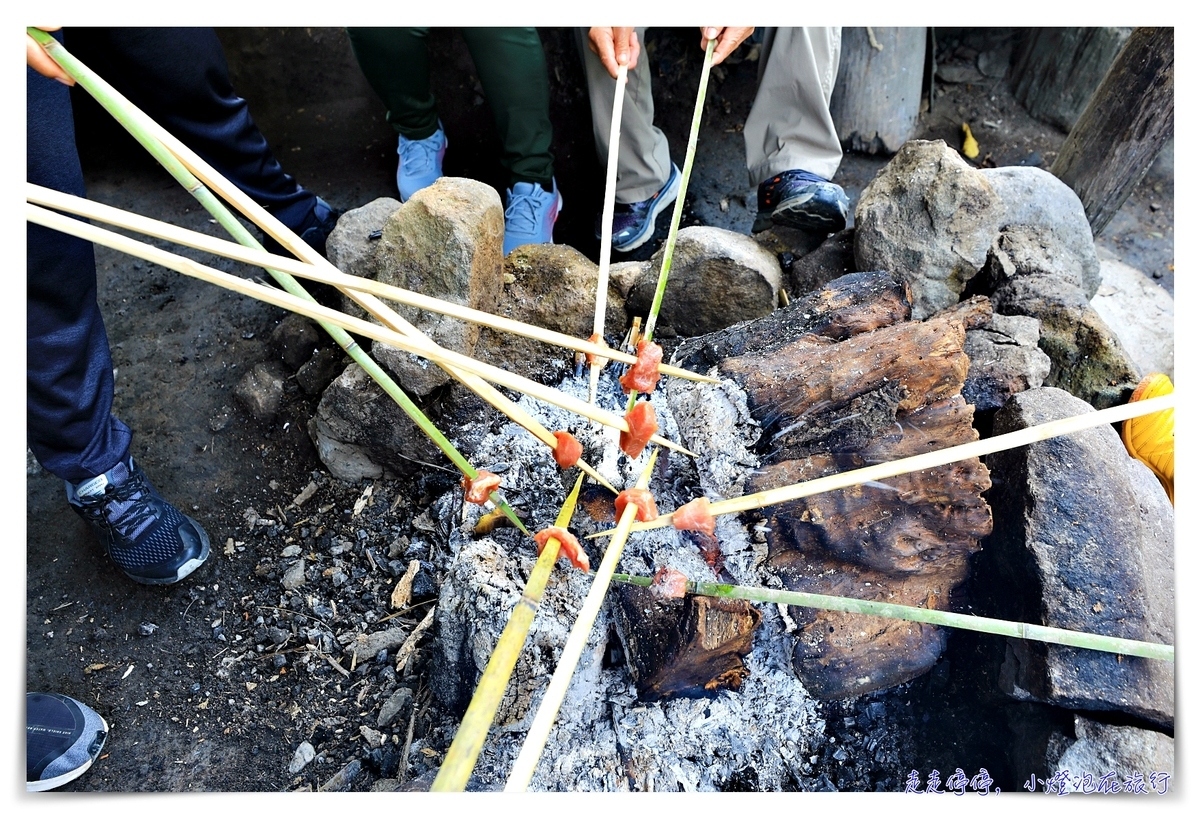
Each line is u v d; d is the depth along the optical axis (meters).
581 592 1.70
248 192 2.44
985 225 2.06
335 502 2.20
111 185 3.03
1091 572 1.55
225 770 1.85
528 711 1.61
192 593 2.09
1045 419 1.67
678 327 2.26
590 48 2.56
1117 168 2.51
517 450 2.01
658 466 1.90
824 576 1.69
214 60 2.08
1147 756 1.46
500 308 2.16
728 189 3.19
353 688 1.93
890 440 1.66
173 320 2.60
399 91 2.67
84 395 1.79
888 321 1.91
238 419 2.35
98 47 1.95
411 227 1.92
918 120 3.36
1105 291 2.75
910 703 1.79
